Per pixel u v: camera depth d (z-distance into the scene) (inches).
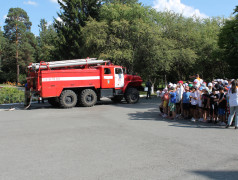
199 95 385.4
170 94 406.0
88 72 629.6
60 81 590.2
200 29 1284.4
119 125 351.9
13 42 2760.8
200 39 1175.6
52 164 187.6
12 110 554.9
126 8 1013.8
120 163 189.2
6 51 2704.2
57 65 607.2
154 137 276.4
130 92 688.4
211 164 186.5
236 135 285.9
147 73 1074.1
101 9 1122.0
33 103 723.4
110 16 1013.8
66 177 161.9
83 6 1321.4
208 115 400.2
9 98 724.7
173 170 173.9
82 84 619.8
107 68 659.4
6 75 2669.8
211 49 1182.3
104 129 323.0
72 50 1272.1
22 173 169.9
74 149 228.5
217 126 344.5
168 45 991.6
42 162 192.5
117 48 954.1
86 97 611.8
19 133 299.9
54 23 1390.3
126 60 976.9
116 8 1041.5
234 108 325.4
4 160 198.4
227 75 1238.9
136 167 180.2
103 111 518.9
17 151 223.3
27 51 2741.1
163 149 227.9
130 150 225.0
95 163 189.3
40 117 437.4
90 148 231.8
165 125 352.2
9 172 172.1
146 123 368.8
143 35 952.3
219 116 360.8
